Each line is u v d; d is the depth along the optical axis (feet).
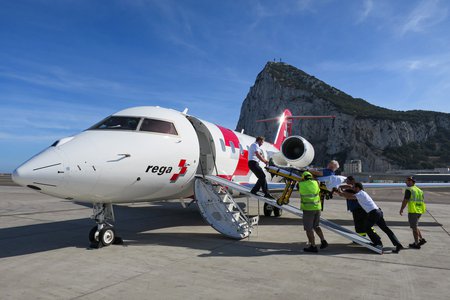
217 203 28.19
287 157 39.27
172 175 26.30
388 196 101.24
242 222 28.73
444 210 54.75
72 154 20.56
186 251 22.61
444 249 24.22
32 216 41.24
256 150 26.94
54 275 17.11
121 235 28.99
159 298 13.89
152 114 26.40
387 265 19.52
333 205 63.10
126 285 15.55
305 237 28.32
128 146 23.21
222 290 14.87
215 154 33.50
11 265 19.04
